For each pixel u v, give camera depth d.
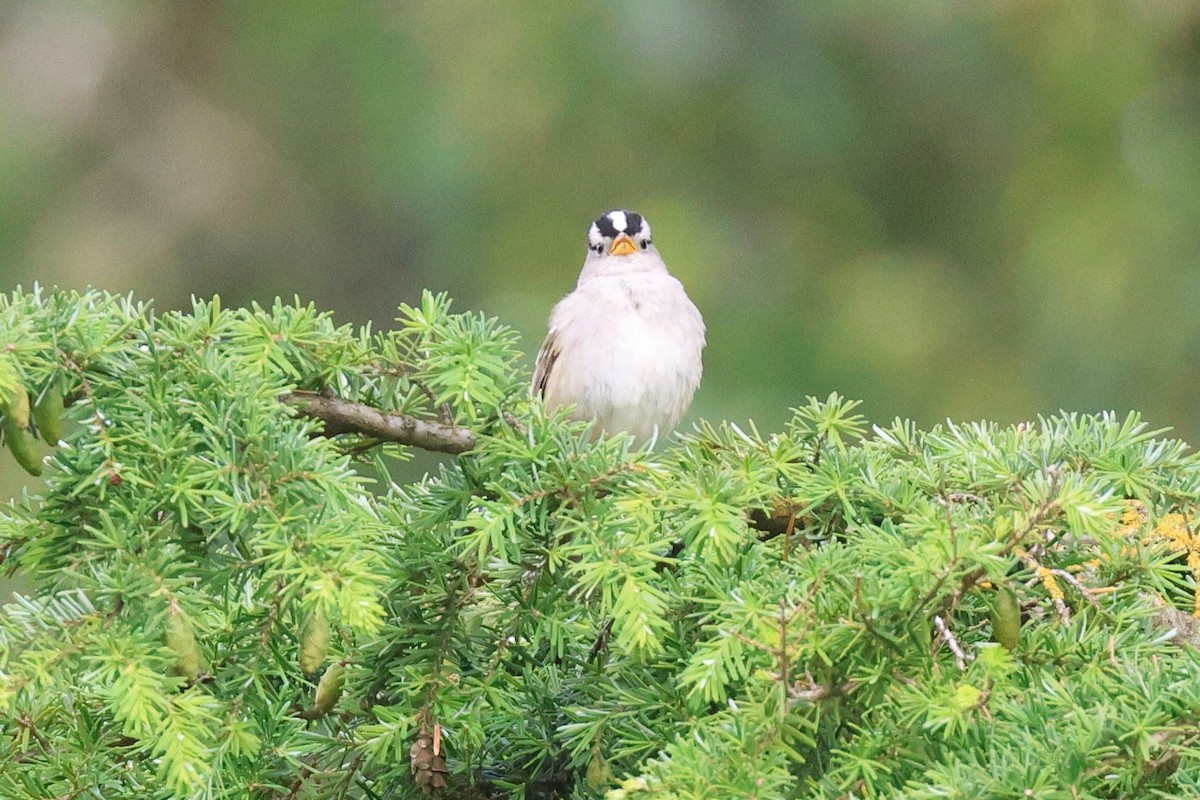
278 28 20.19
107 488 5.12
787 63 18.69
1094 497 4.91
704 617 5.36
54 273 19.48
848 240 18.52
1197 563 5.78
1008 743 4.61
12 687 4.73
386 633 5.78
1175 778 4.45
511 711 5.91
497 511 5.52
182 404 5.32
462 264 18.62
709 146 18.75
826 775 4.68
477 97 18.75
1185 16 18.50
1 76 20.45
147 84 20.56
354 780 6.04
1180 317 17.11
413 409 6.10
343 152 19.98
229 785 5.58
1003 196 18.42
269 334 5.92
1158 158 18.00
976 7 18.62
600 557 5.31
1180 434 16.89
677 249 18.05
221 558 5.20
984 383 17.47
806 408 6.39
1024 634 5.14
